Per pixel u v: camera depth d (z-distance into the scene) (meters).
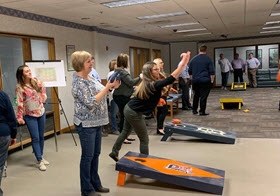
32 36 5.38
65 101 6.36
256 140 4.63
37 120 3.88
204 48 6.57
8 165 3.97
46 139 5.42
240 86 11.97
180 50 14.62
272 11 6.87
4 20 4.72
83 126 2.53
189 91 7.95
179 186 3.05
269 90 11.45
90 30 7.59
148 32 9.95
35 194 3.01
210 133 4.61
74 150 4.61
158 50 13.94
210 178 2.91
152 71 3.09
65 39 6.42
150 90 3.05
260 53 13.98
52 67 4.55
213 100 9.50
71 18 6.20
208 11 6.41
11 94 5.14
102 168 3.65
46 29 5.77
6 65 5.04
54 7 4.96
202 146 4.46
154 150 4.32
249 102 8.60
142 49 12.01
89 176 2.69
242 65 12.70
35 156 4.05
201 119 6.49
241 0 5.39
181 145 4.56
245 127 5.56
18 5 4.64
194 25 8.72
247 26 9.82
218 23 8.60
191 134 4.65
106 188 2.94
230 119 6.36
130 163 3.08
